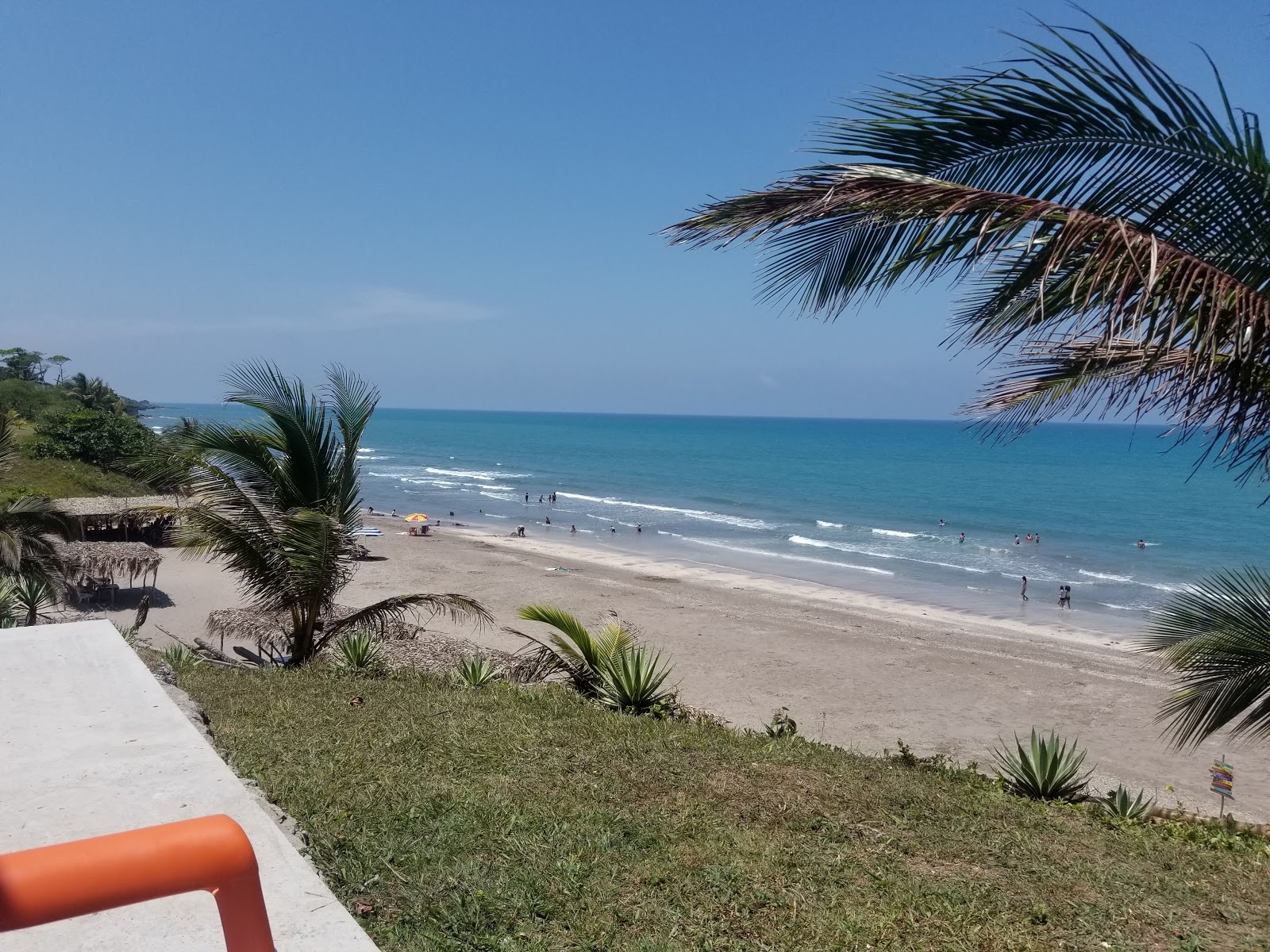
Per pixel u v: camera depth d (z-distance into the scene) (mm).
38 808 3055
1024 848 5348
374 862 4004
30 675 4688
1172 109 3770
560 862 4230
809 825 5285
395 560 37531
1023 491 84812
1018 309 4512
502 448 149875
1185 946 4070
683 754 6668
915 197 3930
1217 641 7707
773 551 46062
